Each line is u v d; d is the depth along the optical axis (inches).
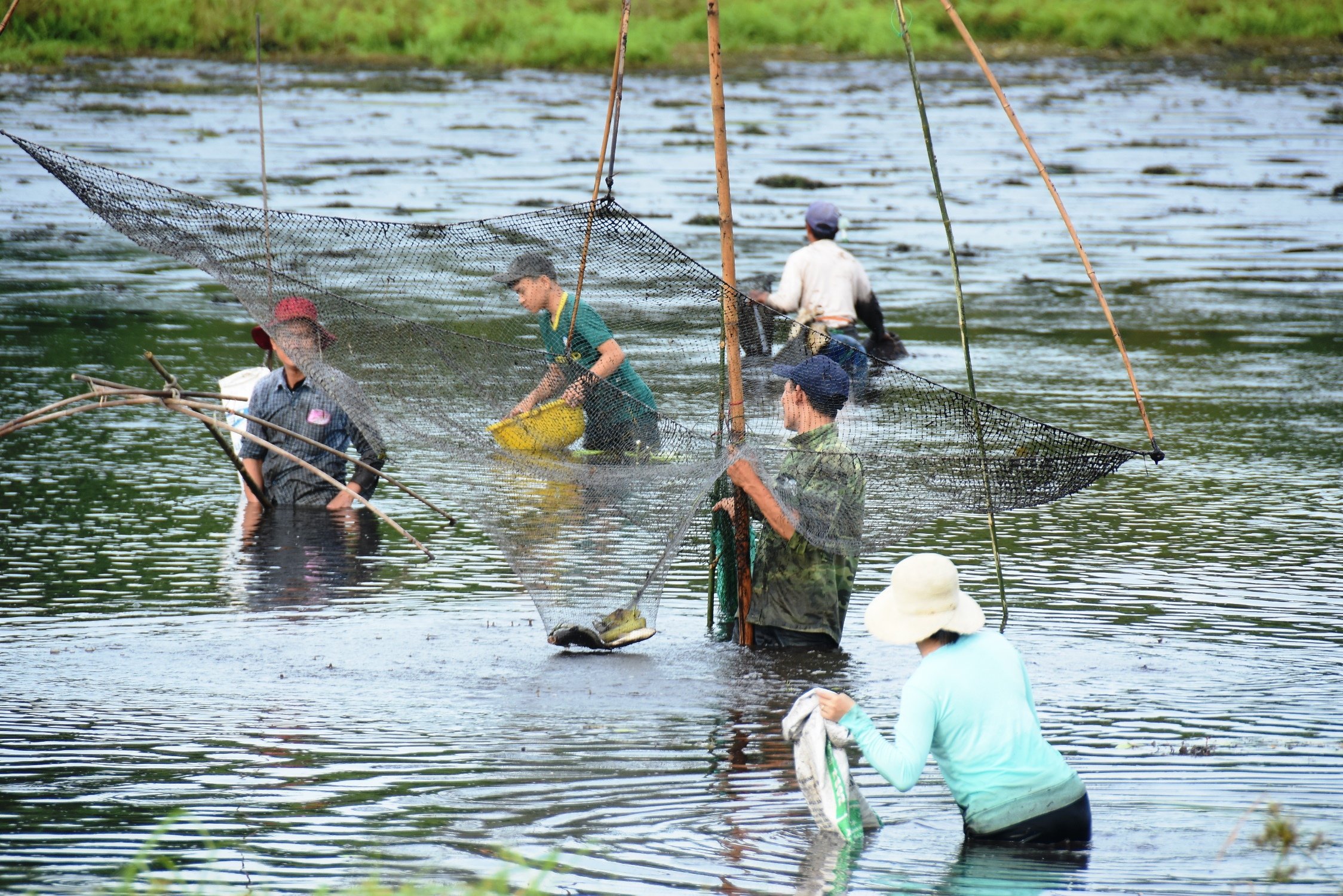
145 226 1158.3
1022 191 4003.4
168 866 727.7
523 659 1070.4
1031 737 748.0
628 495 1094.4
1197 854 733.9
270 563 1300.4
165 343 2228.1
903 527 1101.7
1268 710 964.6
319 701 974.4
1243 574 1279.5
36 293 2645.2
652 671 1049.5
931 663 752.3
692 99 6077.8
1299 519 1455.5
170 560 1298.0
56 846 751.7
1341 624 1147.3
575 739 910.4
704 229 3253.0
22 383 1943.9
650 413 1088.2
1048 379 2090.3
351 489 1232.8
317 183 3713.1
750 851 744.3
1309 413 1916.8
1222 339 2412.6
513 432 1100.5
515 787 832.3
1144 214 3681.1
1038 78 6973.4
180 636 1103.6
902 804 808.3
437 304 1125.1
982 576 1279.5
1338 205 3814.0
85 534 1371.8
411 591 1230.3
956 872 714.8
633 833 768.3
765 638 1120.8
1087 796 781.3
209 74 6432.1
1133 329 2475.4
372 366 1139.3
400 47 7431.1
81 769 852.6
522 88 6358.3
